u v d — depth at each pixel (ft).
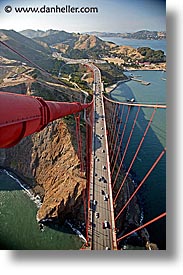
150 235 82.33
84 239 82.69
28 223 89.20
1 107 14.73
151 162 111.75
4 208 96.37
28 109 18.63
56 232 84.64
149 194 96.68
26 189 106.73
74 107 44.62
